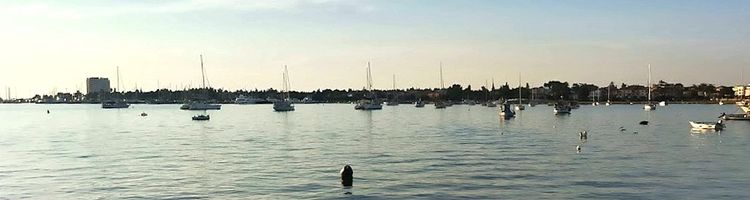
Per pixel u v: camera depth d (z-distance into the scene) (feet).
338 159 187.62
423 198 126.21
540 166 167.94
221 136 297.74
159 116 594.65
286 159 188.34
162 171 162.81
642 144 238.48
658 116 544.21
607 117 520.01
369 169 163.94
